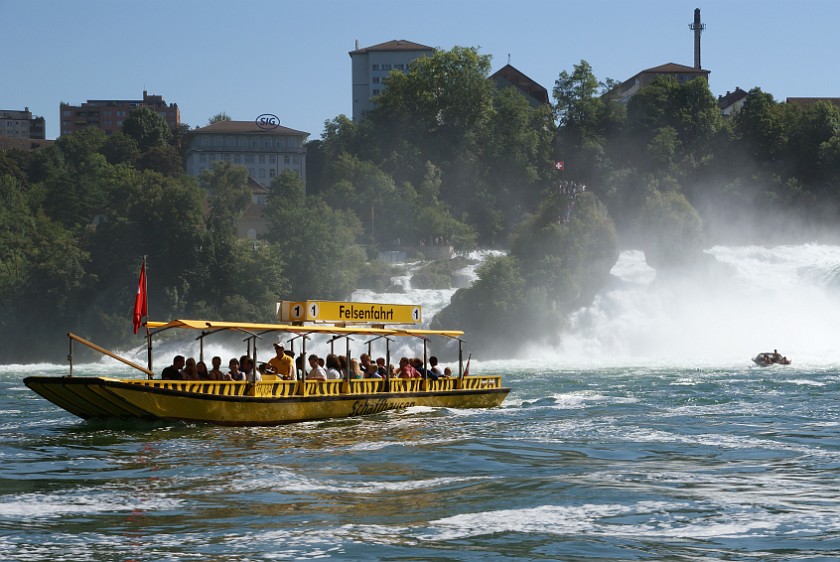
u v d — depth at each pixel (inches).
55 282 5994.1
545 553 746.8
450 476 1064.2
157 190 6284.5
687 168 7849.4
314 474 1074.1
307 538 787.4
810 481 1035.3
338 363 1624.0
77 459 1175.0
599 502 923.4
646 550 756.0
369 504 915.4
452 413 1688.0
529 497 944.9
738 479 1047.0
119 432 1407.5
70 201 7815.0
